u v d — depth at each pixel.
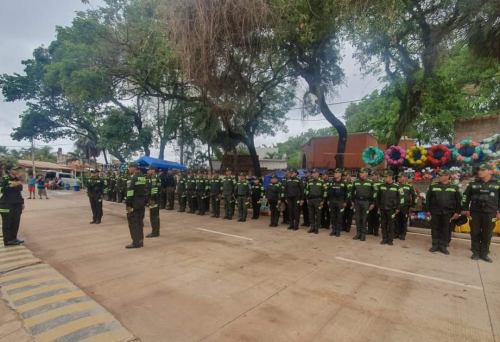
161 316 3.47
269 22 8.90
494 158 8.57
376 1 7.84
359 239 7.64
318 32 9.69
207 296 4.03
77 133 27.61
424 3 9.09
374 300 3.96
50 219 10.38
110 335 3.04
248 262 5.54
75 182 31.39
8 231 6.64
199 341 2.97
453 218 6.48
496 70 14.29
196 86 10.99
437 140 18.98
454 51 9.93
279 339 3.01
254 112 15.31
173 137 21.19
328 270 5.15
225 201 11.02
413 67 11.00
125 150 22.03
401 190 7.24
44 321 3.31
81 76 12.74
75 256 5.86
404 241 7.53
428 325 3.33
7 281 4.48
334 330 3.19
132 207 6.47
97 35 13.55
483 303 3.91
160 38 10.97
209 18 8.60
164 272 4.95
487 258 5.82
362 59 10.61
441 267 5.42
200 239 7.46
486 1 7.72
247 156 23.39
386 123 17.89
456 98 12.39
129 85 14.82
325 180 8.71
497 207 5.81
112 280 4.59
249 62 10.53
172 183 14.00
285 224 9.85
